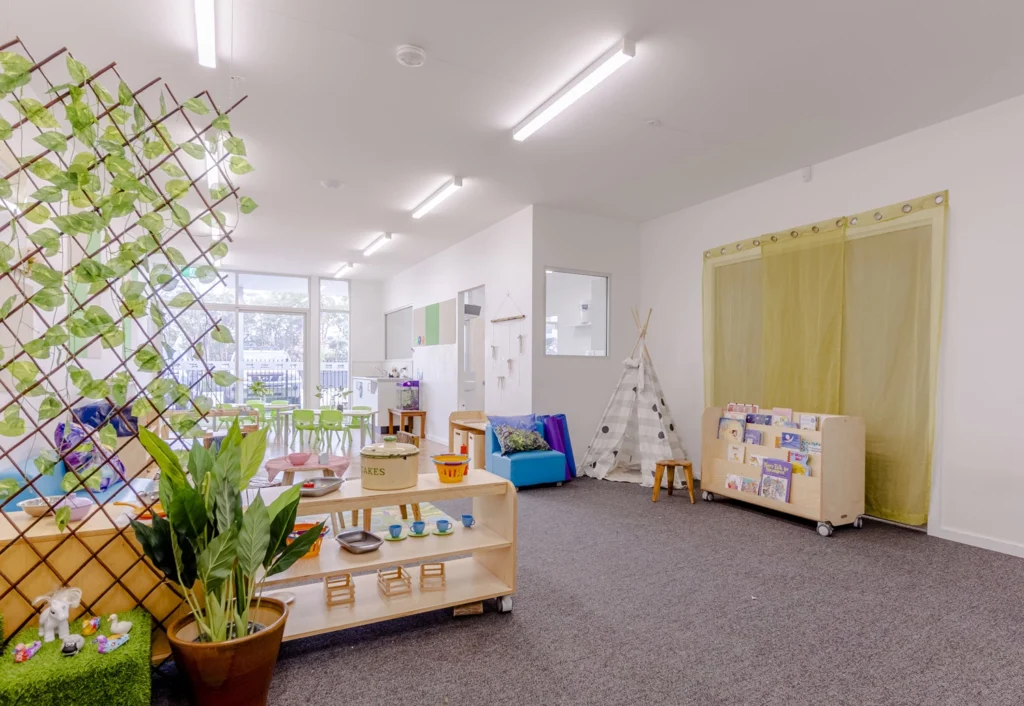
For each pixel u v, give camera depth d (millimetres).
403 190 5480
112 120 1835
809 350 4656
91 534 1909
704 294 5703
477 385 8000
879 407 4184
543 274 5996
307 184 5293
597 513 4406
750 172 4914
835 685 2037
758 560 3338
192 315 9680
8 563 1816
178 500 1673
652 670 2127
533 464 5211
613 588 2906
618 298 6492
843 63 3160
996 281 3594
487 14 2725
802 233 4750
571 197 5672
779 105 3666
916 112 3758
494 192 5508
